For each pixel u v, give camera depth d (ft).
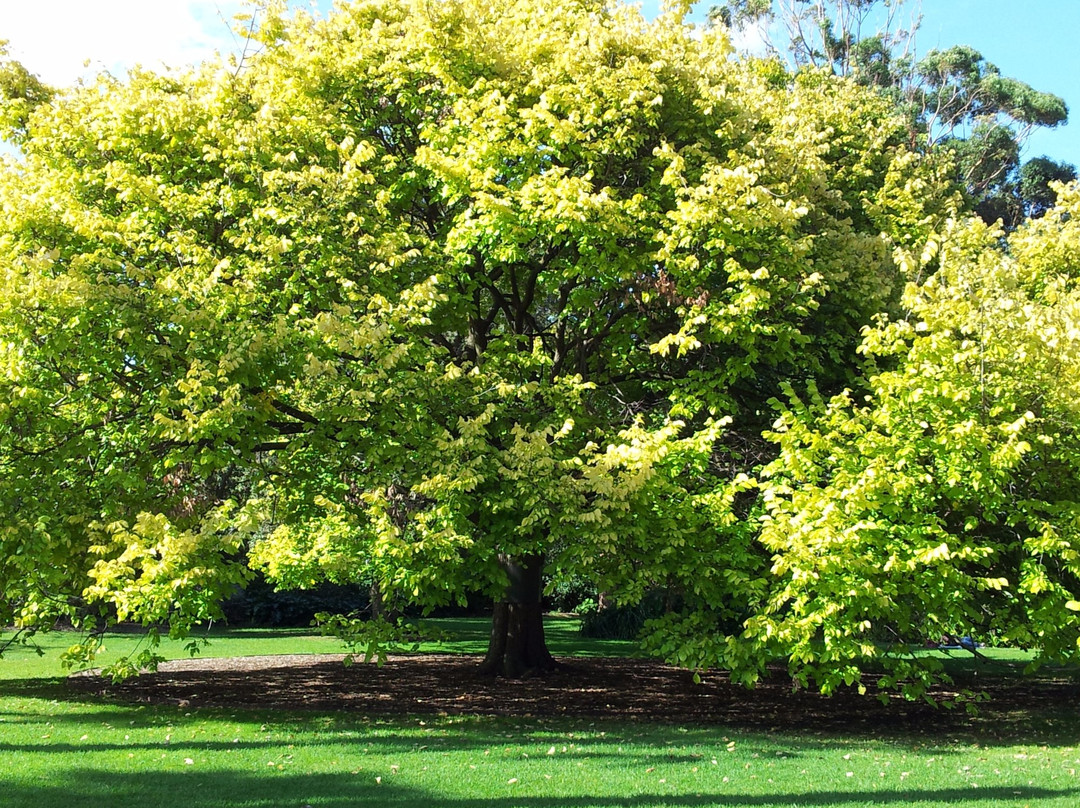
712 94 36.65
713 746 28.17
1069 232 41.78
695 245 33.55
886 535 27.71
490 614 96.58
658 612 69.97
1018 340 28.09
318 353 29.91
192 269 31.78
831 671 28.53
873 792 21.72
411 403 31.22
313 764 24.18
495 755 25.77
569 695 40.27
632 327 39.24
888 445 28.45
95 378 29.94
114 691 39.91
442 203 40.75
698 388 34.58
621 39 36.01
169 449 29.50
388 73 37.83
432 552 29.94
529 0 40.73
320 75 38.34
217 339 28.99
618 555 30.19
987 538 29.48
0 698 37.24
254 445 30.86
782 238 33.19
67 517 27.04
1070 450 28.04
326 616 32.42
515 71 36.96
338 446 31.24
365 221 33.78
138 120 36.29
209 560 27.12
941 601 27.86
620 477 29.01
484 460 30.76
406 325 32.63
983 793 21.75
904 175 52.37
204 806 19.52
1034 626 27.73
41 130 36.91
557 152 33.94
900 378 28.84
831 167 49.16
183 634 27.17
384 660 30.91
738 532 30.96
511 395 34.42
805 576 26.43
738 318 32.04
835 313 37.32
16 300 26.53
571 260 37.55
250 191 34.65
